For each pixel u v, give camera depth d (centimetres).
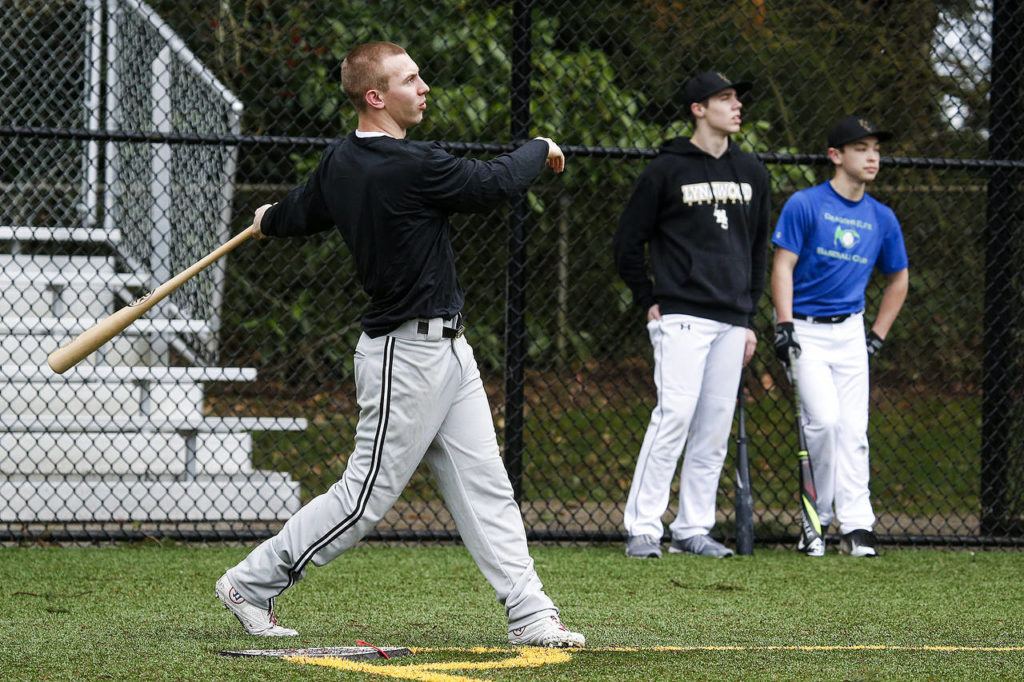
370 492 1298
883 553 2173
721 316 2066
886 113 2916
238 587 1335
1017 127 2314
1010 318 2316
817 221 2131
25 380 2333
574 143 2920
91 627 1439
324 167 1312
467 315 3038
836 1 2900
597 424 3173
